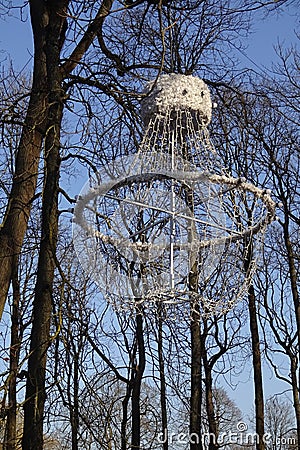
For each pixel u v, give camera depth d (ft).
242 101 24.82
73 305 23.99
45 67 17.48
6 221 16.34
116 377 27.81
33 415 14.55
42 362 14.88
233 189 13.57
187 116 13.65
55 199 15.29
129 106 18.88
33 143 16.66
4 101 17.74
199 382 32.91
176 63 28.99
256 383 37.91
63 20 17.61
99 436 19.12
